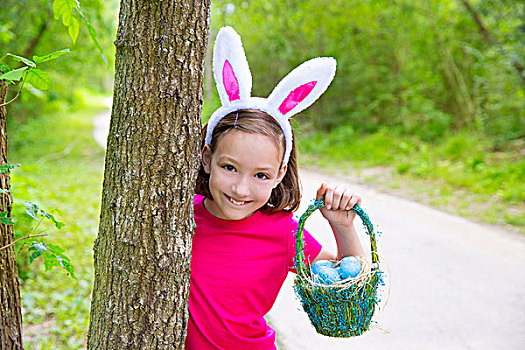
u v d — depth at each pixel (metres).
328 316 1.66
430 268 4.75
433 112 10.84
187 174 1.52
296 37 13.12
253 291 1.82
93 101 31.95
